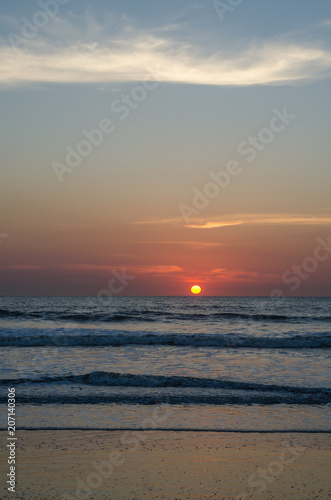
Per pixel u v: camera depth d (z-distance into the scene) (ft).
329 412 29.04
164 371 43.73
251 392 34.24
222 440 23.56
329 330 93.56
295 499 16.84
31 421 26.40
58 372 42.14
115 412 28.58
